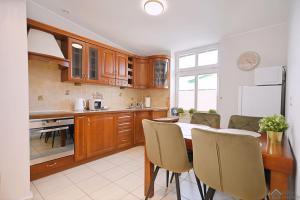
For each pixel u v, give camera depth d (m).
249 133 1.55
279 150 1.08
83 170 2.35
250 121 1.90
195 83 3.90
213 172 1.08
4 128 1.53
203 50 3.74
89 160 2.67
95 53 3.07
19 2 1.57
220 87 3.32
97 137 2.71
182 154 1.36
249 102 2.55
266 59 2.79
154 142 1.49
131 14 2.61
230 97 3.18
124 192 1.82
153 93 4.36
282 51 2.64
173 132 1.33
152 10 2.22
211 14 2.45
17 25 1.56
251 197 0.96
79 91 3.11
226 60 3.25
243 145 0.91
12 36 1.54
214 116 2.22
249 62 2.94
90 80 2.95
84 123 2.52
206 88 3.74
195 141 1.17
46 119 2.06
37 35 2.27
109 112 2.91
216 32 3.04
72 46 2.68
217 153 1.03
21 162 1.62
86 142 2.55
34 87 2.51
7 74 1.52
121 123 3.17
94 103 3.19
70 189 1.86
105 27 3.06
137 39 3.50
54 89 2.74
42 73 2.60
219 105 3.36
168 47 3.89
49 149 2.14
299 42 1.08
